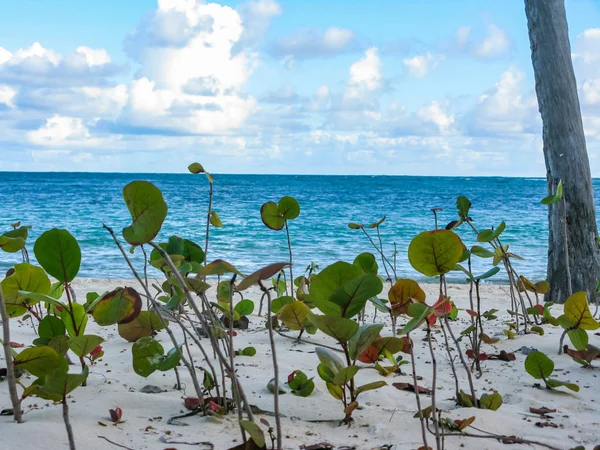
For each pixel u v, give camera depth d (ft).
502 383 8.61
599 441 6.04
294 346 11.05
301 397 7.48
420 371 9.29
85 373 5.02
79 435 5.71
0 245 6.22
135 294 6.17
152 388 7.70
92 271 29.12
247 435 5.90
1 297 5.85
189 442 5.66
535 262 35.65
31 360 5.59
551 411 7.12
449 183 219.82
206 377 7.14
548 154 19.95
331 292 5.75
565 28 19.67
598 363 9.87
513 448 5.76
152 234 4.52
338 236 51.39
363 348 5.61
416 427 6.30
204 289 6.21
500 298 20.30
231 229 56.08
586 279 19.34
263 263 33.86
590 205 19.54
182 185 189.16
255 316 14.70
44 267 6.52
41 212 79.97
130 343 11.10
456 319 14.51
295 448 5.57
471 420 6.15
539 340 11.64
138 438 5.76
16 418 5.97
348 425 6.41
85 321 7.33
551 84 19.58
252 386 8.00
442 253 5.41
